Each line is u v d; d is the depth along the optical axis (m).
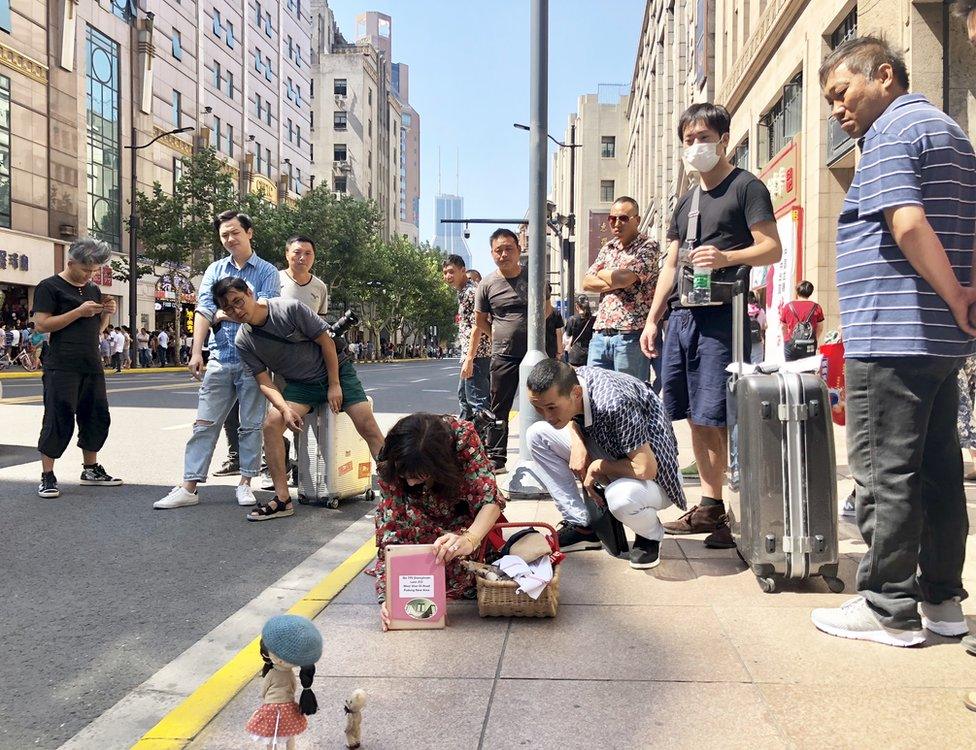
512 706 2.46
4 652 3.16
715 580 3.72
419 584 3.17
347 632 3.15
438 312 77.94
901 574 2.85
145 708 2.64
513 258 7.02
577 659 2.81
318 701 2.51
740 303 4.01
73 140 34.59
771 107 17.81
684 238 4.47
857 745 2.18
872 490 2.84
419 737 2.27
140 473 7.20
